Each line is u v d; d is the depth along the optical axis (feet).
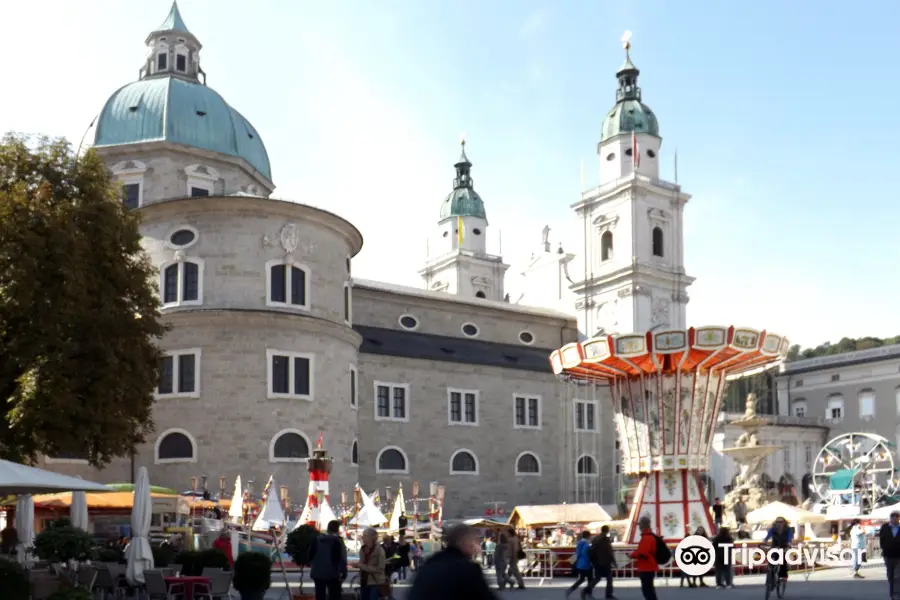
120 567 91.15
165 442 171.22
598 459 265.54
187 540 130.82
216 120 217.36
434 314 264.93
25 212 110.01
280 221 179.52
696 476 137.80
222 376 171.32
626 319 296.30
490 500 238.48
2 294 106.22
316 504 140.67
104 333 113.91
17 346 107.86
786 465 327.06
